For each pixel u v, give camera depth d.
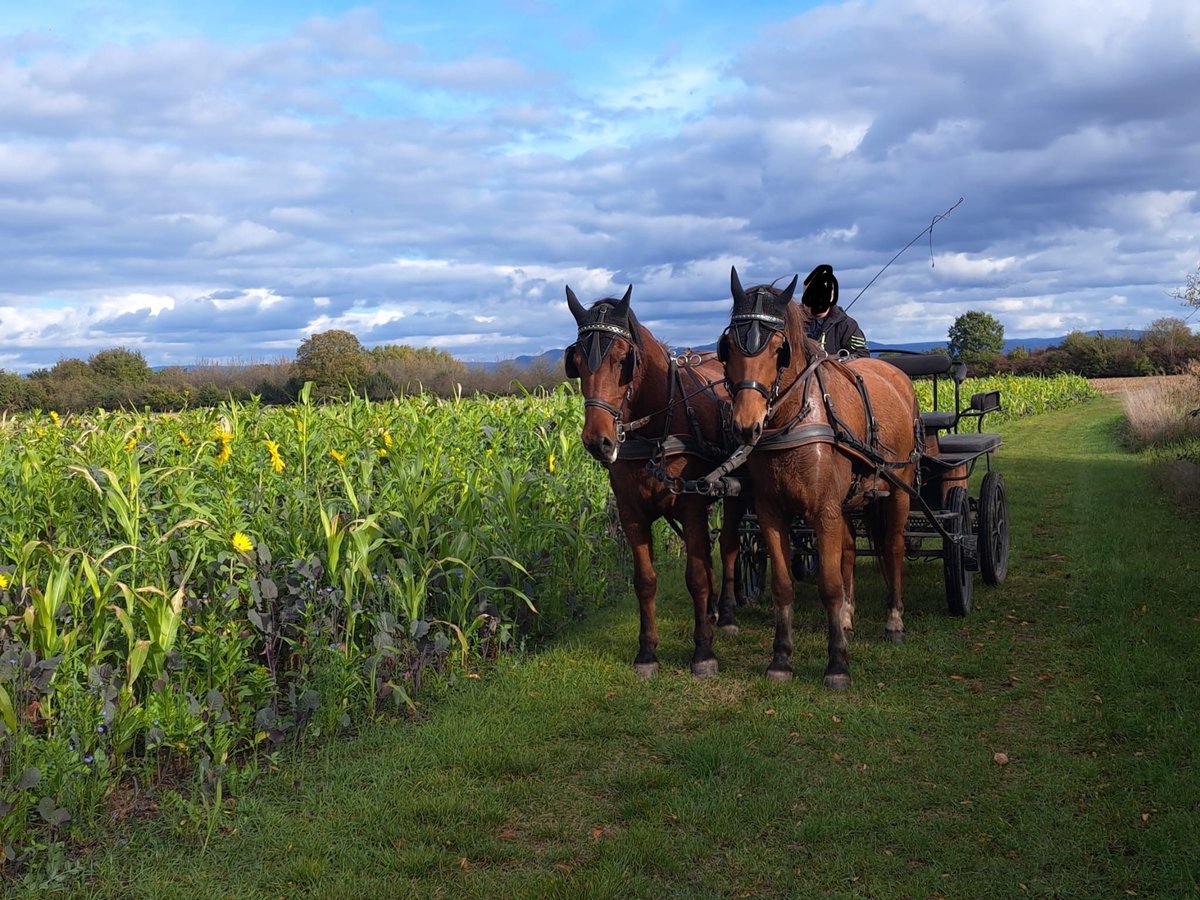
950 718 5.33
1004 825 4.06
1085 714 5.22
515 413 11.40
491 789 4.58
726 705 5.62
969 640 6.73
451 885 3.77
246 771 4.53
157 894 3.65
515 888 3.72
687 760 4.84
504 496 7.09
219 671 4.81
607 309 5.50
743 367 5.27
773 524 5.86
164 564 5.36
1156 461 15.42
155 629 4.46
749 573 8.04
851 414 5.93
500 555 6.54
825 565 5.82
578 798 4.52
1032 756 4.77
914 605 7.76
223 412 9.16
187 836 4.10
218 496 6.23
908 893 3.60
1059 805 4.24
